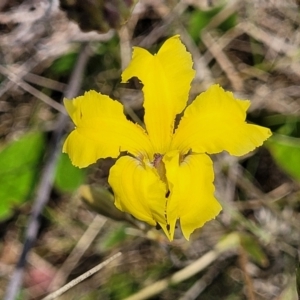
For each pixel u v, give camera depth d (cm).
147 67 13
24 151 17
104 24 14
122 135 13
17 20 18
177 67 13
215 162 17
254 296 16
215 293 17
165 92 13
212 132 13
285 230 17
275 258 17
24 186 16
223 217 17
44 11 17
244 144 12
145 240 17
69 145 12
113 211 14
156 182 12
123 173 12
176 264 17
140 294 16
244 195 17
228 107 13
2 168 16
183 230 12
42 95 17
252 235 17
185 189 12
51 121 17
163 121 13
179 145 13
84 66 17
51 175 16
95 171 17
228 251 17
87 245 17
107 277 17
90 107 12
